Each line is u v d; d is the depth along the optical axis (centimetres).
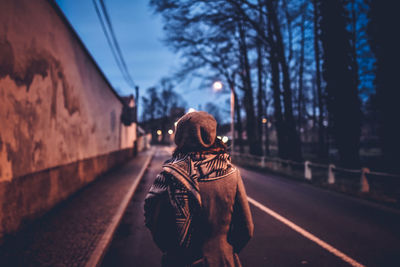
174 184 138
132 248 445
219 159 148
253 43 2220
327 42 1313
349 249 429
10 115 449
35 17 546
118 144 1894
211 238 141
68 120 768
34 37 543
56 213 606
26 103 509
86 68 973
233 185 146
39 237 450
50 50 630
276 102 1855
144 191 958
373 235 495
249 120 2431
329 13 1301
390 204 746
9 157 443
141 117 6956
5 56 434
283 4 2075
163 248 144
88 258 367
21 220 478
